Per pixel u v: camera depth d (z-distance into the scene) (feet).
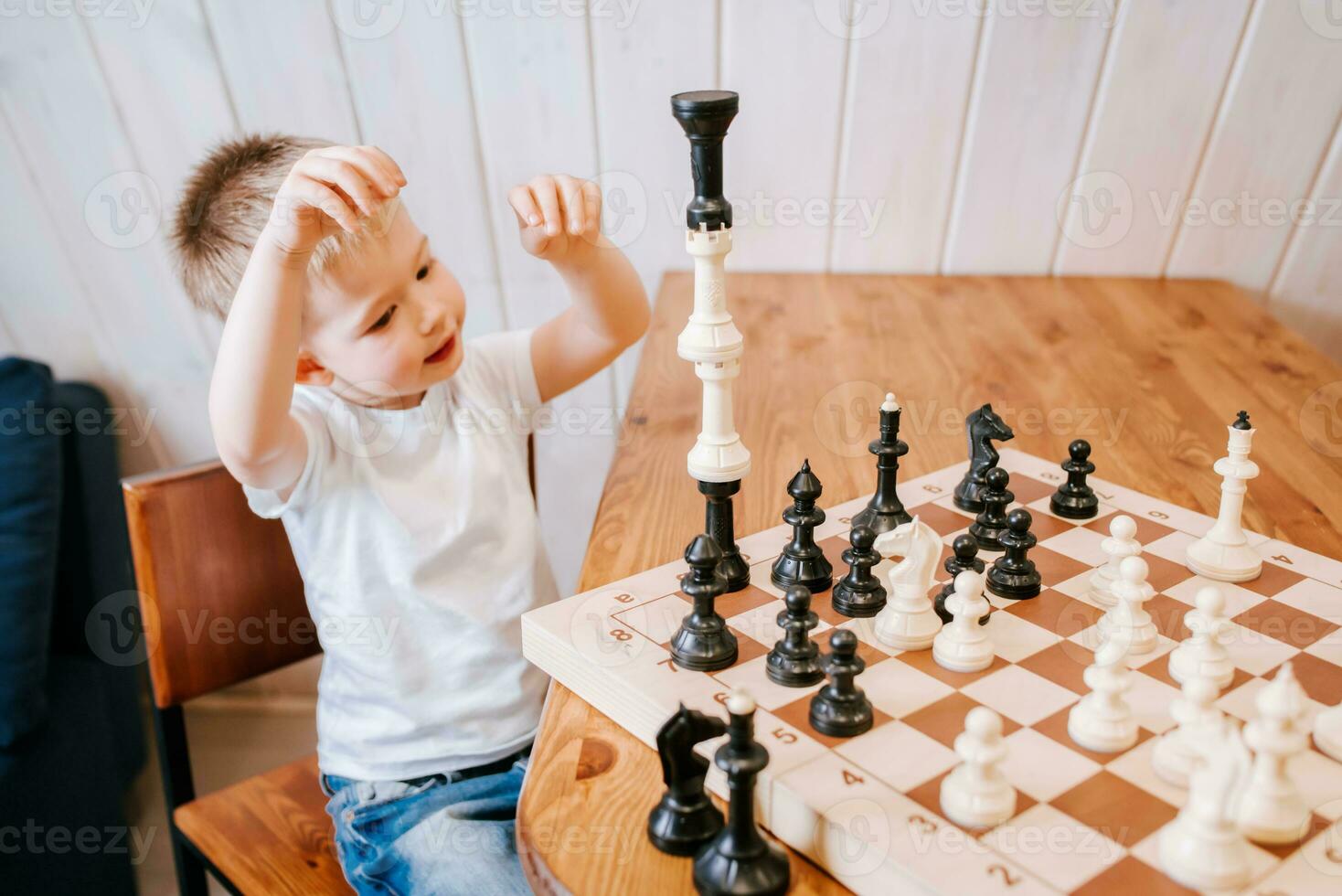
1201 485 4.15
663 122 6.21
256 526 4.48
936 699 2.77
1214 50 5.70
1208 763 2.19
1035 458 4.36
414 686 4.20
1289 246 6.26
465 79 6.11
